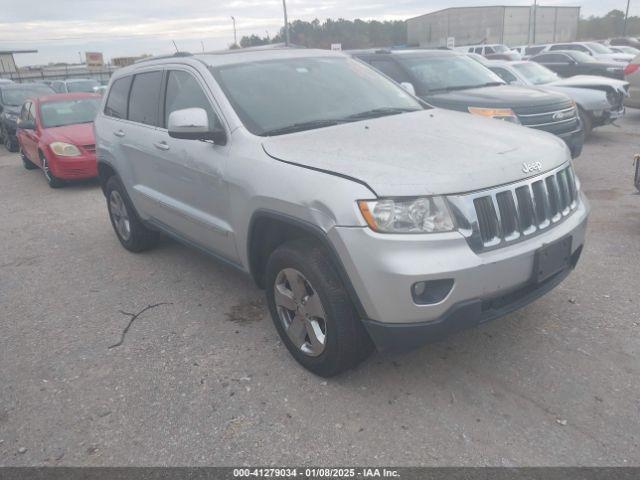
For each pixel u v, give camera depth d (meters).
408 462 2.69
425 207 2.78
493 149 3.21
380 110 4.16
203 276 5.08
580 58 17.33
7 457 2.90
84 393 3.40
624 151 9.56
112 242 6.30
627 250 5.07
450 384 3.26
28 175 10.94
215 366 3.60
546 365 3.37
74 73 44.56
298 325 3.40
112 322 4.31
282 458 2.77
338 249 2.89
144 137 4.74
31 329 4.29
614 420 2.88
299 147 3.35
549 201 3.25
